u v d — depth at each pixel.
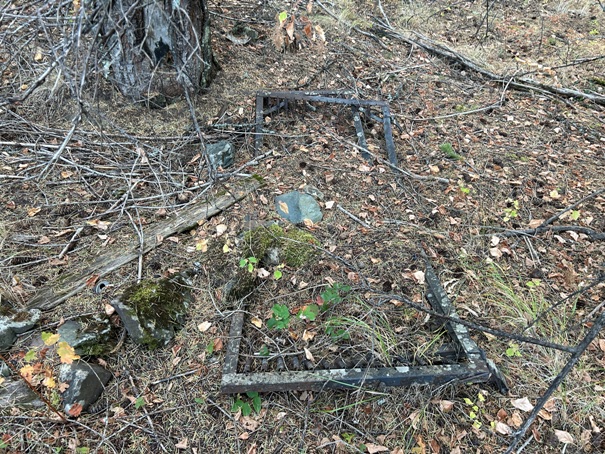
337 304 2.77
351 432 2.29
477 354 2.46
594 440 2.31
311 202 3.43
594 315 2.87
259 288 2.88
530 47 6.18
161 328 2.56
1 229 2.99
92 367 2.36
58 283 2.76
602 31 6.58
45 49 4.02
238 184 3.53
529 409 2.37
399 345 2.61
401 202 3.64
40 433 2.17
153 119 3.98
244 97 4.42
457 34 6.41
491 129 4.61
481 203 3.69
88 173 3.48
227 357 2.43
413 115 4.71
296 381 2.29
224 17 5.40
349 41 5.69
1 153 3.52
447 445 2.26
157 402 2.35
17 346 2.45
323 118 4.43
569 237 3.44
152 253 3.01
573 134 4.62
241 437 2.24
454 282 3.02
